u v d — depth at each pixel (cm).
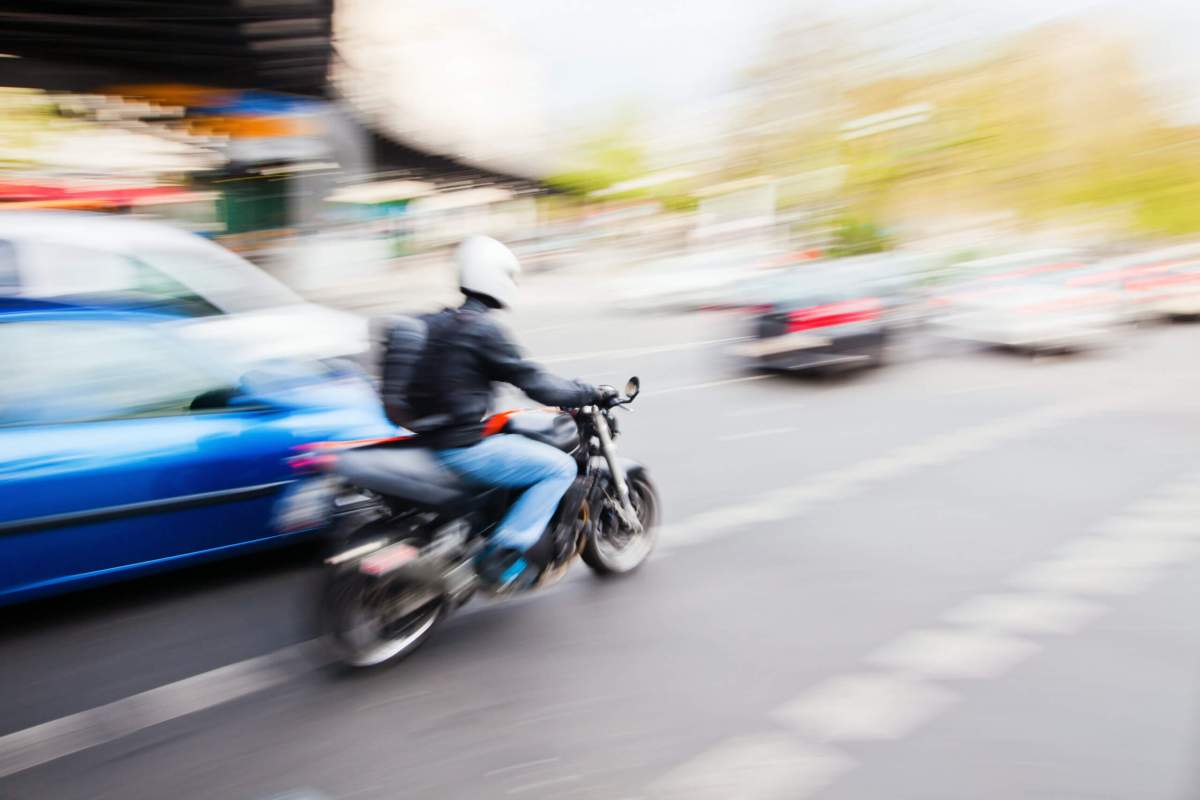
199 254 787
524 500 377
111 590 429
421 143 2767
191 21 1078
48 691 344
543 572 393
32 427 385
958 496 598
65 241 730
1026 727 321
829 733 317
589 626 400
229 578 444
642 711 332
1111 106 3491
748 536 518
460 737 315
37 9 1031
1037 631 396
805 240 3100
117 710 331
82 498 387
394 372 358
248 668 361
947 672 360
